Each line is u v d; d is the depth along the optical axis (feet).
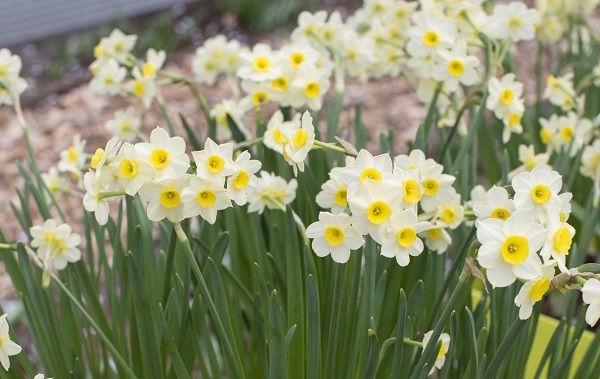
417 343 3.42
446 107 4.40
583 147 4.30
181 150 3.28
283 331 3.46
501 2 10.71
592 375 3.76
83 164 4.24
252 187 3.39
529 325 3.72
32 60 10.88
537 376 3.70
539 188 3.25
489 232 3.07
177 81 4.36
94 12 11.86
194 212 3.28
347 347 3.61
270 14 11.73
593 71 4.86
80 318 4.04
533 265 3.05
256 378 4.18
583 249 4.04
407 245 3.26
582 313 3.64
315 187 3.91
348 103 8.91
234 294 4.00
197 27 11.69
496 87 3.95
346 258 3.31
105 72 4.31
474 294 4.44
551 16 5.21
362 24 4.61
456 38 4.13
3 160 8.28
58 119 9.09
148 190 3.26
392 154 3.91
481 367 3.48
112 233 3.95
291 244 3.54
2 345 3.41
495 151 5.10
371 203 3.21
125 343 3.89
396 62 4.53
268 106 7.00
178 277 3.66
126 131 4.42
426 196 3.59
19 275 3.92
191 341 3.77
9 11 11.28
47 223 3.70
